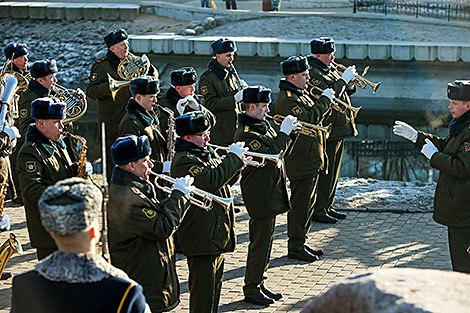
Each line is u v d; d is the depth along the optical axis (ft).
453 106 22.89
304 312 6.95
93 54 82.64
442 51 68.95
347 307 6.62
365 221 32.45
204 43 74.18
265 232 24.23
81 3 90.07
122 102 32.58
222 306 24.32
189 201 18.63
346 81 30.50
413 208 33.83
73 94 30.55
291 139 27.14
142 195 17.83
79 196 10.33
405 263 27.71
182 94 28.07
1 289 25.43
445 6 78.79
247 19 80.69
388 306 6.35
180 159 20.22
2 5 88.07
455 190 22.84
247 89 23.71
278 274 26.99
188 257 21.18
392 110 66.95
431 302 6.25
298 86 28.09
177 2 95.14
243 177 24.22
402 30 76.13
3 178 25.72
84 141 22.09
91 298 10.25
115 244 18.13
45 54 83.46
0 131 26.78
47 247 21.97
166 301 18.60
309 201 28.09
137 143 17.84
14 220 32.89
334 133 31.78
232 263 27.99
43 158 21.35
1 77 28.22
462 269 23.06
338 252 28.99
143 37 75.51
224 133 33.24
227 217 21.22
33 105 21.38
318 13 79.61
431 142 23.68
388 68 70.64
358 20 78.59
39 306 10.30
